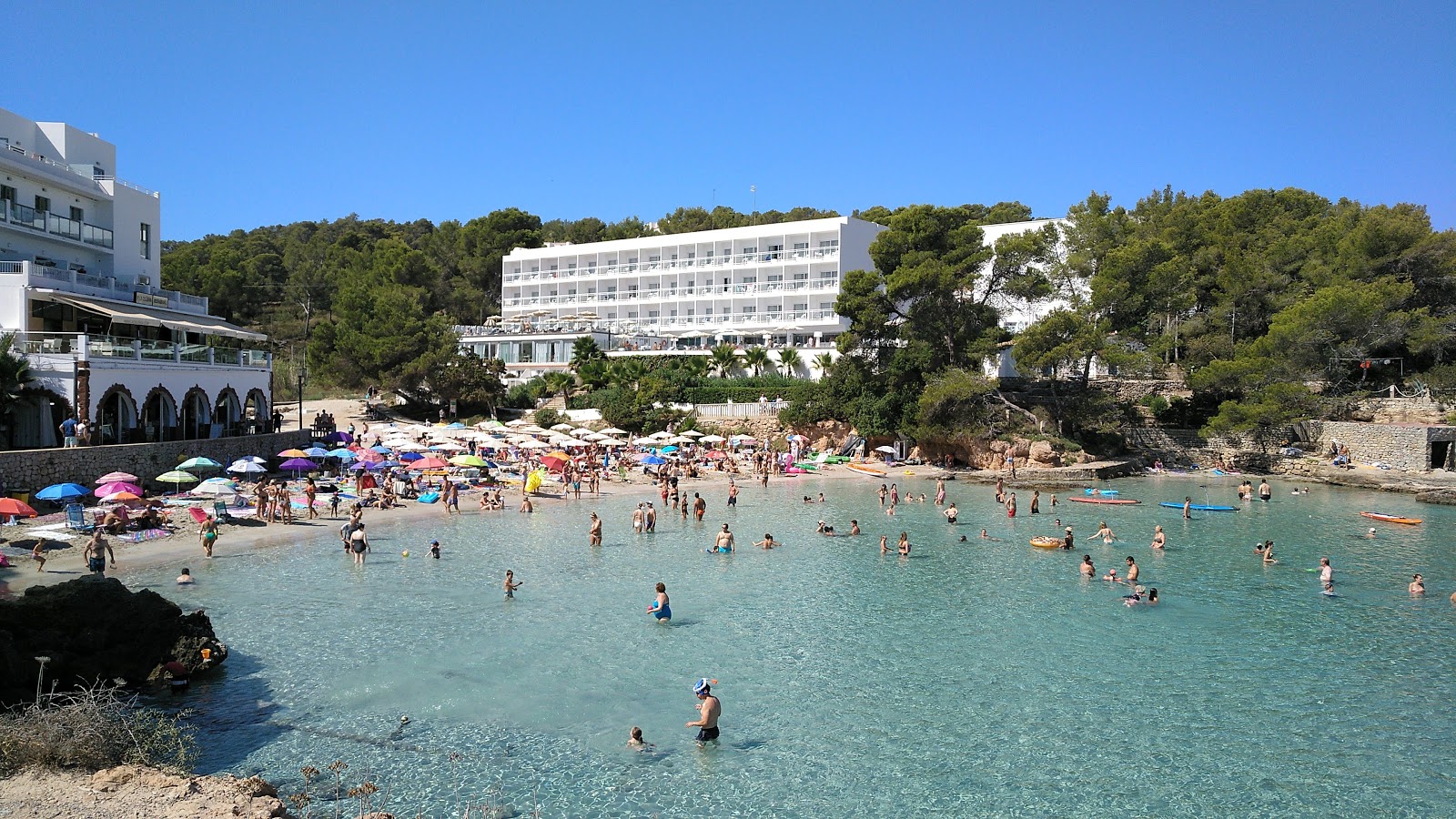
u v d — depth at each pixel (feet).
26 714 49.93
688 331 312.91
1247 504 168.86
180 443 138.31
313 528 128.57
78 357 124.26
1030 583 104.37
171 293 174.60
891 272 240.73
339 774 53.42
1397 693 69.82
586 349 273.75
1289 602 96.78
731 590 100.01
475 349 312.09
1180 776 55.77
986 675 73.10
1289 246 247.29
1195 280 248.73
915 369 224.33
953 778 55.06
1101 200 250.78
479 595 95.35
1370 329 216.54
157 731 53.21
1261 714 65.51
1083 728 62.85
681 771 55.36
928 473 206.49
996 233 313.73
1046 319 214.07
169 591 92.89
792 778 54.70
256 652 75.05
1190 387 232.94
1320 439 218.59
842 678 72.23
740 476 202.08
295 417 243.40
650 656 76.59
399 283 356.79
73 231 157.69
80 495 108.37
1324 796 53.52
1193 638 83.66
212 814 42.75
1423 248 225.97
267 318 367.25
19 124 158.51
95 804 43.29
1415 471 196.54
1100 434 229.45
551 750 57.93
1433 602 96.68
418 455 179.42
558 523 141.18
